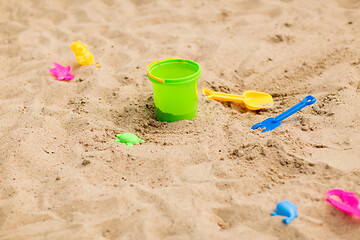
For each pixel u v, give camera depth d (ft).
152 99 6.88
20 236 5.30
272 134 6.20
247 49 7.91
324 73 7.24
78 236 5.24
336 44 7.79
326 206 5.38
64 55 8.01
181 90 6.28
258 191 5.55
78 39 8.50
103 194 5.58
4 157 5.97
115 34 8.57
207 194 5.53
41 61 7.81
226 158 5.92
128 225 5.31
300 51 7.76
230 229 5.25
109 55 7.95
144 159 5.92
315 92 6.91
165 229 5.27
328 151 5.91
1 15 9.37
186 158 5.92
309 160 5.80
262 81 7.32
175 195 5.52
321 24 8.38
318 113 6.48
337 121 6.27
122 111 6.72
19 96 7.09
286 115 6.40
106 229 5.32
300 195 5.48
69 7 9.63
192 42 8.21
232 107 6.90
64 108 6.81
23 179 5.78
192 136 6.24
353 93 6.63
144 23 8.90
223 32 8.46
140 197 5.55
